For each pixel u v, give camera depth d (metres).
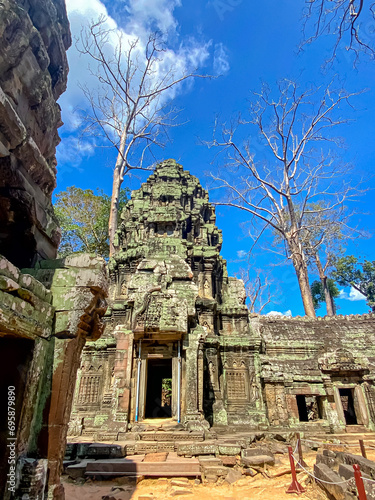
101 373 17.58
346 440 15.45
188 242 20.38
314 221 34.41
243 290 21.86
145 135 21.42
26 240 5.53
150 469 9.57
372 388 17.80
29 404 4.61
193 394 14.16
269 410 17.02
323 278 37.03
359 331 20.92
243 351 18.50
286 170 31.02
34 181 5.68
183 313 15.30
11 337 4.68
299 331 21.34
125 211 24.97
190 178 25.89
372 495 6.16
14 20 4.34
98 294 5.68
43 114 5.54
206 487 8.85
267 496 8.04
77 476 9.41
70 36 6.46
